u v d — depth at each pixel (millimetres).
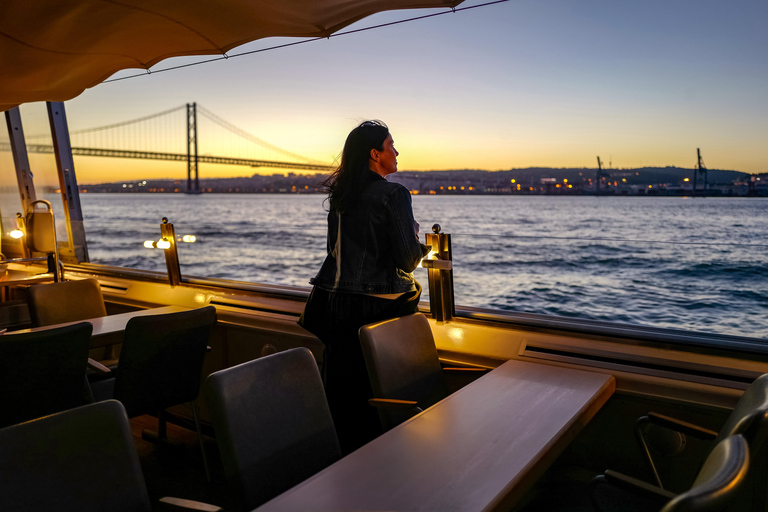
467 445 1177
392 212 1799
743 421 985
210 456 2535
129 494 1071
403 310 1903
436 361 1893
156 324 1980
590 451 1810
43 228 3793
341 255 1873
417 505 929
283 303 2773
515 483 1012
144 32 2018
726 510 719
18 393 1771
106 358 3027
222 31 2047
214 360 2898
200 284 3182
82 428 1055
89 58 2270
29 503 962
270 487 1287
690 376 1673
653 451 1698
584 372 1733
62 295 2943
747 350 1658
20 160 4516
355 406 1898
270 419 1327
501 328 2090
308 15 1892
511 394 1515
